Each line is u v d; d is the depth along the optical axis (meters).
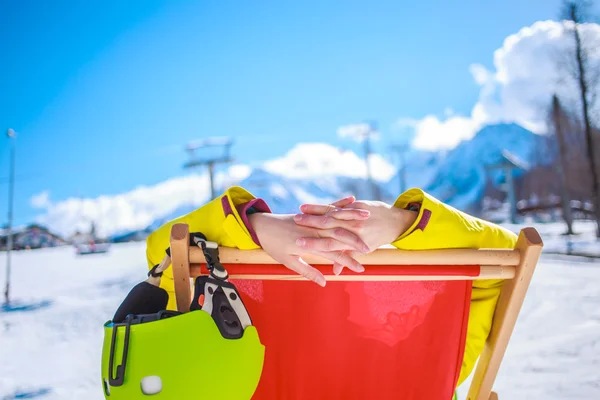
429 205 0.96
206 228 1.01
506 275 1.00
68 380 3.92
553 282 7.41
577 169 18.03
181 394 0.81
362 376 1.11
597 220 15.98
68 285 13.21
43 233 49.75
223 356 0.84
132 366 0.81
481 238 1.02
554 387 2.81
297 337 1.11
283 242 0.95
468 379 3.09
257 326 1.11
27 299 10.84
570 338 4.01
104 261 23.20
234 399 0.87
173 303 1.11
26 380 3.97
